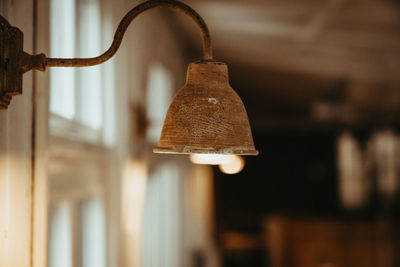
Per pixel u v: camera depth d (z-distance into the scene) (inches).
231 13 145.1
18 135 46.6
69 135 64.0
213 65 39.7
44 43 52.0
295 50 179.8
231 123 38.0
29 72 48.8
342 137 343.6
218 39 190.2
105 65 84.7
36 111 50.1
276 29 154.1
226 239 334.3
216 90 38.9
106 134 84.3
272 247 279.9
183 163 203.2
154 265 139.0
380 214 291.7
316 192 407.8
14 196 45.6
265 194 412.5
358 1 108.8
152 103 136.1
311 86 252.4
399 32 128.4
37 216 50.0
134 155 100.7
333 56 174.6
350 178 339.0
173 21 165.3
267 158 413.4
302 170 408.8
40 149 50.8
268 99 331.6
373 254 246.4
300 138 408.5
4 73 37.7
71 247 63.1
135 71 104.1
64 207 62.2
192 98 38.4
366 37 139.8
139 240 103.2
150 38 127.3
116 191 85.5
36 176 49.9
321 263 246.2
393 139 313.0
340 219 259.1
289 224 250.7
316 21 133.6
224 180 414.6
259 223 403.5
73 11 69.1
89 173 72.9
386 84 201.5
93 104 80.9
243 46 194.9
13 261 44.9
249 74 261.1
